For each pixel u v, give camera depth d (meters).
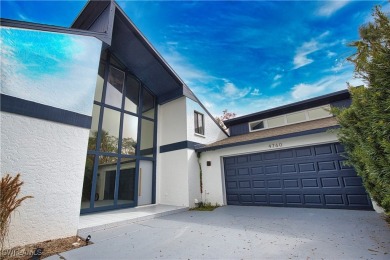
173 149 9.77
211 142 11.17
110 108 8.52
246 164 8.95
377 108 2.22
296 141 7.73
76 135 5.09
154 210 7.59
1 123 3.92
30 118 4.33
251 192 8.61
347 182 6.69
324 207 6.95
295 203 7.52
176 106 10.30
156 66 9.41
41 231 4.19
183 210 8.09
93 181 7.29
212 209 8.10
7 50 4.17
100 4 7.58
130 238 4.56
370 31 2.29
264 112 11.73
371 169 2.77
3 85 4.03
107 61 8.75
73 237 4.62
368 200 6.25
